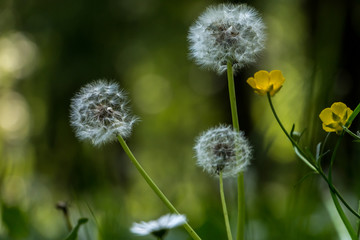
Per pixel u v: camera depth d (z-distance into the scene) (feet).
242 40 11.49
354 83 36.19
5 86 68.59
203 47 11.74
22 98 69.10
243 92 66.69
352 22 39.88
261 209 23.12
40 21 62.28
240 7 11.99
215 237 18.85
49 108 60.70
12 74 68.69
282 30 66.74
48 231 26.86
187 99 88.33
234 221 18.88
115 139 11.41
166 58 79.10
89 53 61.98
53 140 56.13
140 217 32.94
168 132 92.22
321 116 10.17
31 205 27.78
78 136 11.71
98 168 25.04
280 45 65.00
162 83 93.71
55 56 62.90
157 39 68.74
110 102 11.64
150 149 90.79
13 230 21.62
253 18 11.92
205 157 11.27
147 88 95.40
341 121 10.01
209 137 11.29
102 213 20.59
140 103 93.97
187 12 70.18
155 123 93.71
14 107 69.62
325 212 20.57
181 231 19.81
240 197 11.24
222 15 11.84
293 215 16.65
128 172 55.98
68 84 60.80
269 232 20.47
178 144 90.33
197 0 70.18
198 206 30.48
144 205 40.19
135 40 66.59
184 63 80.74
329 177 9.95
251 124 66.23
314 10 49.24
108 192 23.65
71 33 61.87
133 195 42.50
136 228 10.21
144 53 70.54
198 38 11.86
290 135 10.32
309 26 49.90
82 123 11.62
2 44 67.36
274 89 10.57
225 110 75.87
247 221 17.57
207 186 36.99
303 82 18.79
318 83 17.20
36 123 64.44
